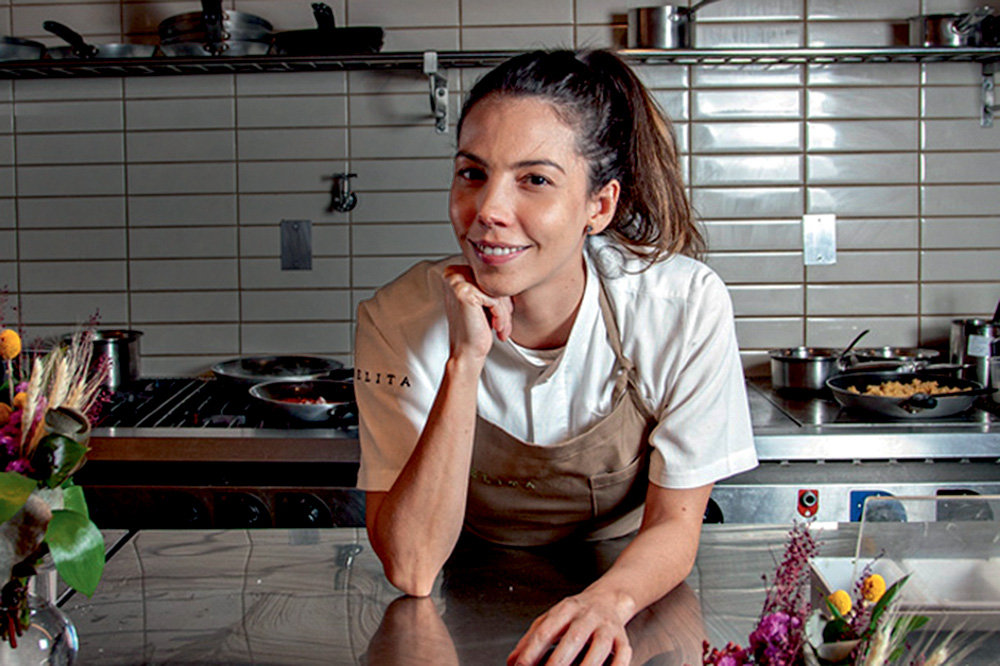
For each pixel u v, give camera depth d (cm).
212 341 284
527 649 98
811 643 74
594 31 274
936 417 223
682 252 138
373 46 254
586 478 139
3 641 87
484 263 112
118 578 121
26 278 284
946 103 273
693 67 274
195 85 277
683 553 118
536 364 133
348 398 246
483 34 275
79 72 272
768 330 280
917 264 277
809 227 276
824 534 131
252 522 216
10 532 85
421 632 106
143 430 221
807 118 274
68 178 281
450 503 118
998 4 270
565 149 108
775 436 214
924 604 89
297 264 280
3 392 95
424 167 277
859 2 273
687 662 99
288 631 107
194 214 281
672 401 130
